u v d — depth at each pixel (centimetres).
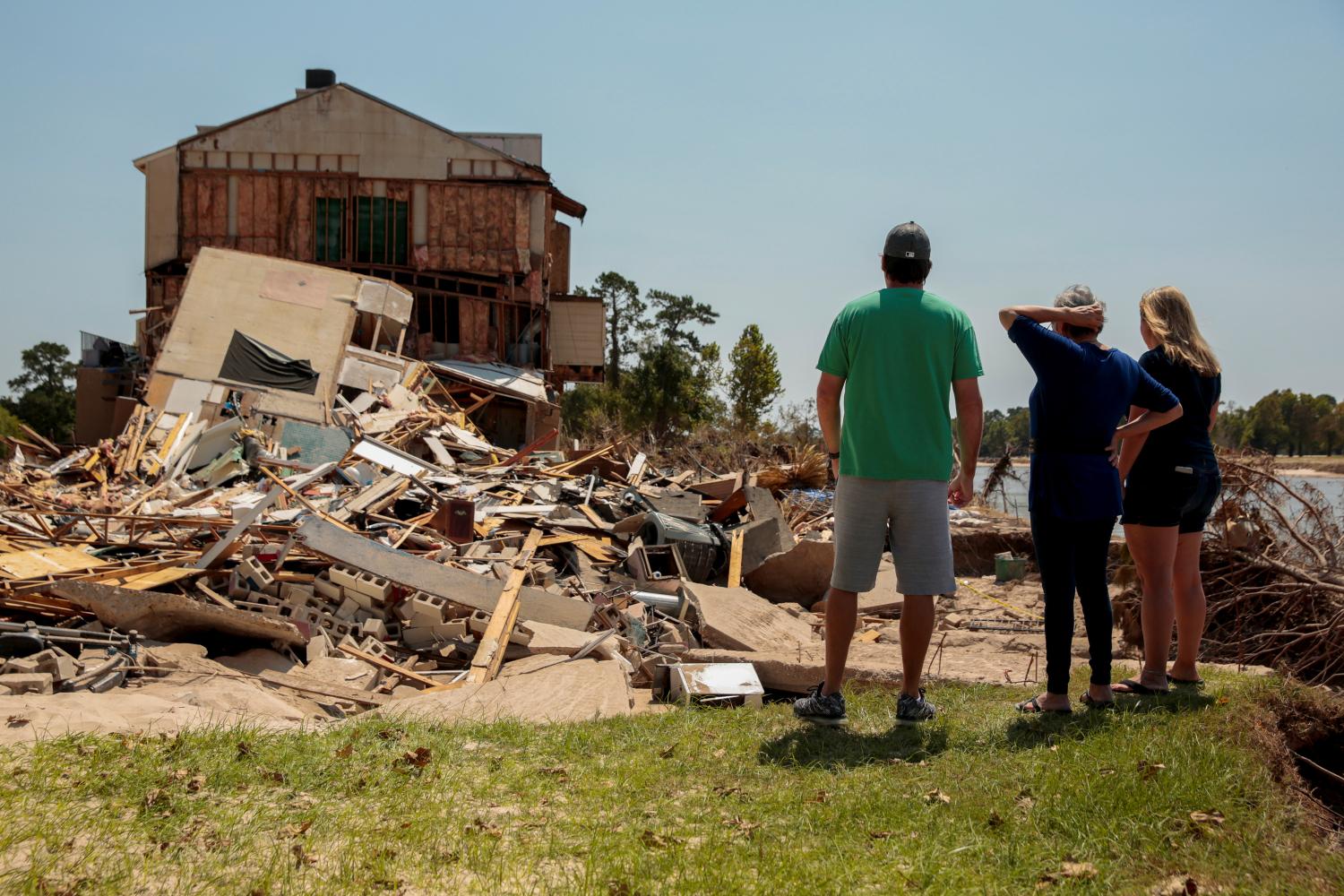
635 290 7738
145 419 1959
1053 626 541
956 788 432
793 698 829
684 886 333
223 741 470
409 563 952
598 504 1609
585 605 992
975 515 1984
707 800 429
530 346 3269
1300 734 565
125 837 358
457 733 541
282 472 1750
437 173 3172
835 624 544
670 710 665
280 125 3142
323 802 408
